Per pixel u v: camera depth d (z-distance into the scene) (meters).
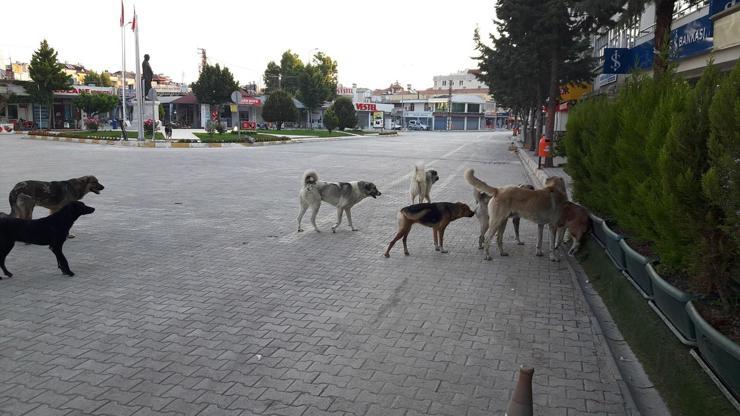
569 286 6.70
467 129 102.75
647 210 5.36
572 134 9.32
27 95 46.72
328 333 5.09
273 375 4.25
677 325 4.49
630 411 3.82
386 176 18.23
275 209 11.49
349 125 58.00
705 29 12.46
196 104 60.84
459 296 6.24
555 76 20.44
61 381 4.09
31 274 6.71
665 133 5.22
